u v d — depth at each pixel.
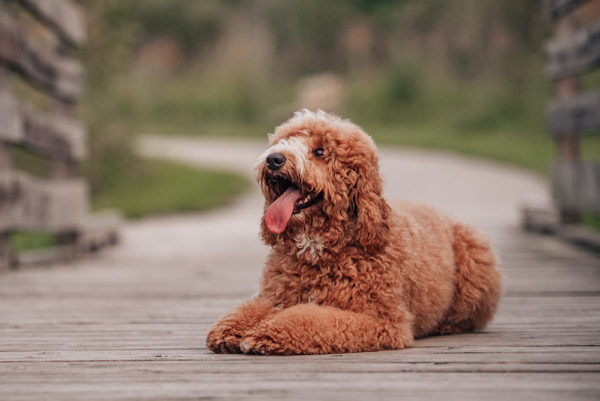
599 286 6.46
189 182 21.77
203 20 51.41
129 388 3.16
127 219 16.42
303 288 4.14
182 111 40.12
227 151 30.70
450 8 45.81
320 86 41.78
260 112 40.44
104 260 9.14
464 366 3.49
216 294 6.43
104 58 19.86
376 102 39.66
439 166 25.44
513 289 6.38
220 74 42.22
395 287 4.01
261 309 4.07
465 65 42.81
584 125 9.02
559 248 9.45
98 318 5.23
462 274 4.61
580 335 4.40
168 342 4.31
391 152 30.05
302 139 4.25
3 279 7.41
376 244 4.04
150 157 25.70
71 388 3.18
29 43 8.16
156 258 9.30
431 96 39.12
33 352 4.02
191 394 3.04
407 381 3.21
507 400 2.90
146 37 51.34
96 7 19.09
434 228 4.63
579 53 9.14
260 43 51.44
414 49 46.72
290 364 3.55
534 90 33.12
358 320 3.86
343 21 54.69
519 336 4.43
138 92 29.02
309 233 4.08
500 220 13.34
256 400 2.94
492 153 27.59
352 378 3.27
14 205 7.65
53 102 9.46
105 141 21.25
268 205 4.41
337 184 4.09
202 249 10.30
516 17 34.97
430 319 4.37
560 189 9.93
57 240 9.27
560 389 3.05
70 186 9.22
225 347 3.90
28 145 8.04
